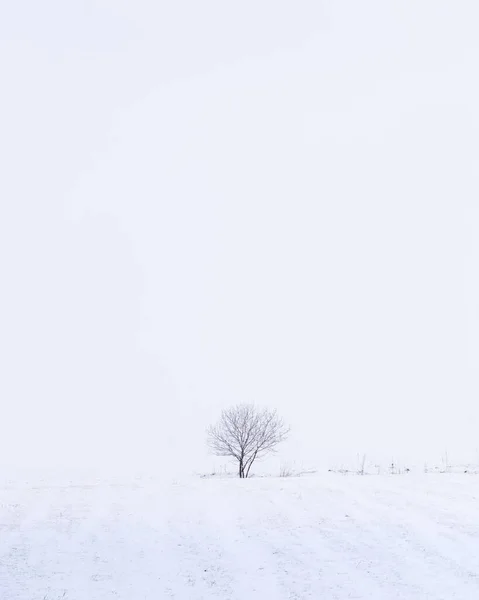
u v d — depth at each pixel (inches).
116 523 718.5
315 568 588.7
